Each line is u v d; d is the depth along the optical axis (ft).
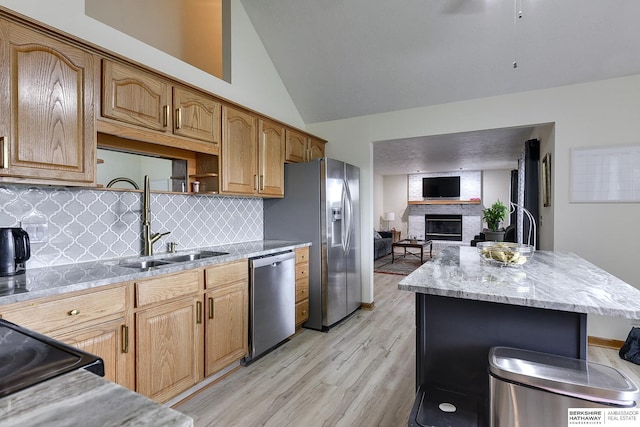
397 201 33.19
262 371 8.00
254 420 6.10
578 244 9.61
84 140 5.64
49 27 5.13
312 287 10.90
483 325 4.89
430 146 17.85
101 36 6.99
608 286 4.57
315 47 10.85
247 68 10.77
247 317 8.23
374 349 9.29
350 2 9.21
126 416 1.52
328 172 10.78
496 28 8.82
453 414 4.25
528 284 4.70
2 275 5.24
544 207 11.71
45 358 2.26
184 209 8.87
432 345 5.18
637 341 8.62
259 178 9.93
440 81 10.71
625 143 9.12
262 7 10.30
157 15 9.66
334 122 13.55
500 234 18.19
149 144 7.82
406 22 9.26
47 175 5.16
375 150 19.04
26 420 1.48
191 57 10.77
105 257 7.13
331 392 7.06
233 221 10.49
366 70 11.05
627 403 3.30
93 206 6.91
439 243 31.12
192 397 6.84
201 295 6.95
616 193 9.22
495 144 17.28
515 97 10.44
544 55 9.14
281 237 11.47
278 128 10.87
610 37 8.36
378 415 6.26
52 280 5.03
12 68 4.77
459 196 30.25
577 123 9.64
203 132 8.01
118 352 5.41
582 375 3.68
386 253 26.23
